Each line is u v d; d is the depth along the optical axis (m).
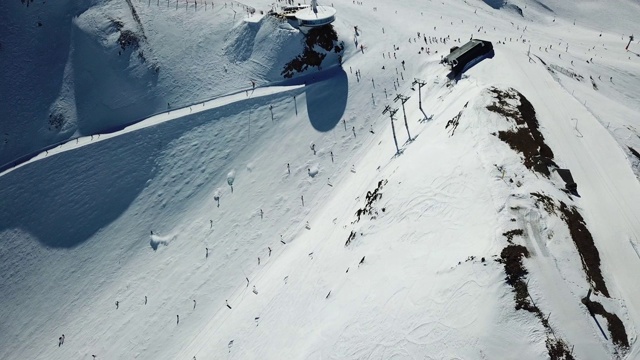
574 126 50.28
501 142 44.56
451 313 31.69
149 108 74.19
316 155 65.19
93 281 59.97
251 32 77.88
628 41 99.19
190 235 61.28
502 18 102.19
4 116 74.25
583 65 76.44
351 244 45.31
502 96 52.09
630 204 40.50
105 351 53.00
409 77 71.44
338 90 71.25
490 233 35.53
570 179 42.03
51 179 67.94
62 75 76.94
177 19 80.38
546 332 29.06
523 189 38.81
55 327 57.12
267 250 57.47
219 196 63.97
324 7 77.25
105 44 76.81
